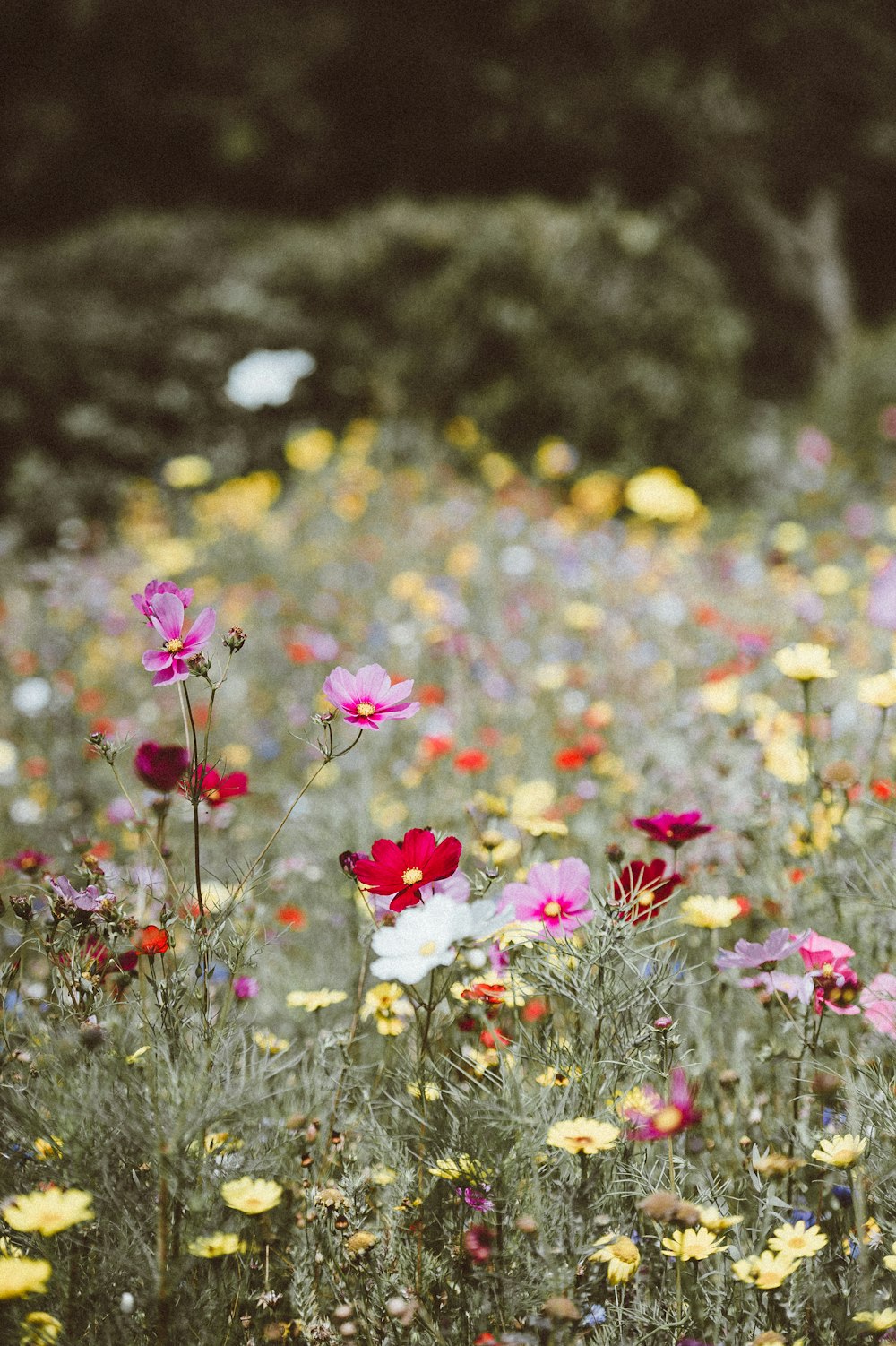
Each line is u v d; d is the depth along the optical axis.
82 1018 1.46
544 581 5.12
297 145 11.27
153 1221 1.33
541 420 7.56
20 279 7.86
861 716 2.81
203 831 2.56
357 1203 1.44
